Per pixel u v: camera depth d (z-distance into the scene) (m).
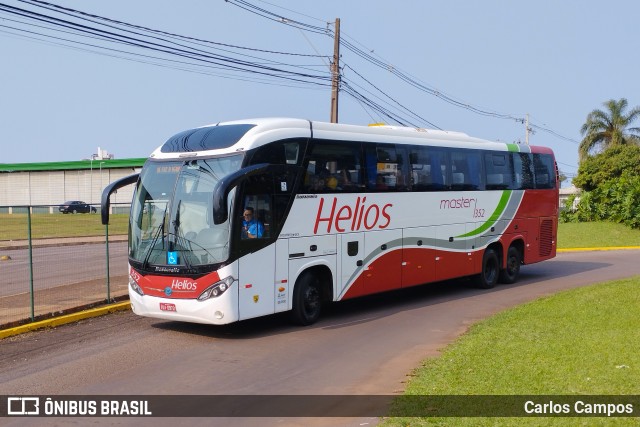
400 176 14.03
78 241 29.92
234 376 8.67
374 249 13.30
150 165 11.62
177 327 11.93
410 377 8.30
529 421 6.25
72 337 11.15
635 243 31.19
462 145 16.05
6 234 30.33
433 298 15.50
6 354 9.98
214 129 11.67
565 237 32.50
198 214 10.75
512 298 15.33
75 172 69.81
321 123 12.33
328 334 11.31
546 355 8.79
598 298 13.74
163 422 6.91
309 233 11.88
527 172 18.53
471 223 16.23
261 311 10.97
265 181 11.09
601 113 58.19
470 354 9.03
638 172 53.84
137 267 11.21
